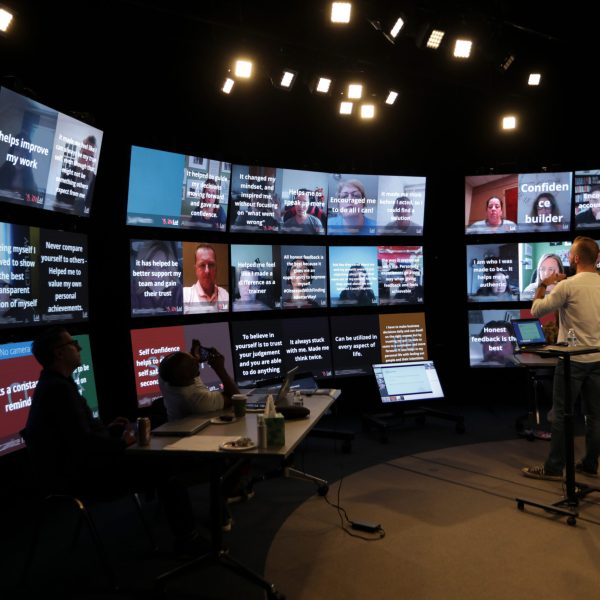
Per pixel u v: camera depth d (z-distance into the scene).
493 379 6.68
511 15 4.98
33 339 3.67
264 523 3.15
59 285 3.94
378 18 4.44
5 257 3.46
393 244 6.10
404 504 3.40
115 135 4.85
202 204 5.03
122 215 4.88
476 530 2.98
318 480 3.57
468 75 5.74
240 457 2.20
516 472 3.96
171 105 5.25
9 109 3.33
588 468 3.77
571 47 5.39
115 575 2.58
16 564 2.72
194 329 5.02
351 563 2.64
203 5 4.44
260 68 5.07
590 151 6.29
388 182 5.86
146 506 3.51
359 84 5.18
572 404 3.34
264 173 5.37
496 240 6.28
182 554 2.69
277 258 5.55
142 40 4.87
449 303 6.70
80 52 4.54
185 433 2.46
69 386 2.58
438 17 4.60
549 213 6.04
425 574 2.52
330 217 5.75
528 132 6.44
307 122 6.05
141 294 4.72
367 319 5.94
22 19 3.82
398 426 5.55
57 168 3.80
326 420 5.89
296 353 5.61
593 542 2.80
